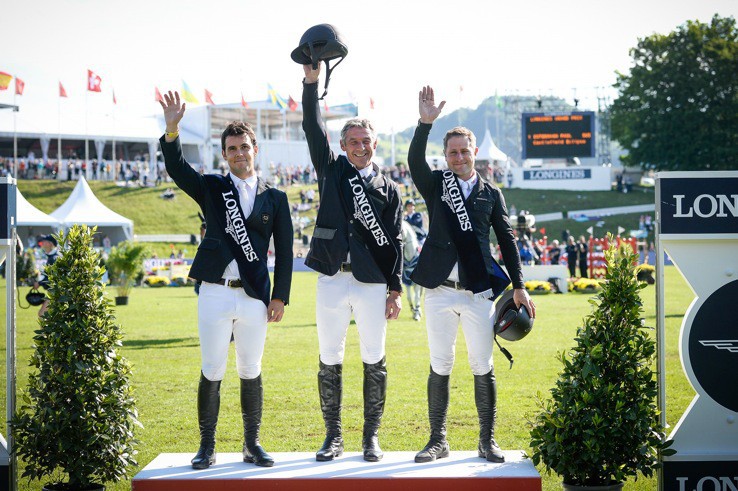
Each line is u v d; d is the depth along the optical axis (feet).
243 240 14.93
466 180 15.80
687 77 177.17
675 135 177.37
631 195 172.65
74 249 14.62
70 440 13.98
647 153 180.45
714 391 14.67
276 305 15.30
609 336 13.87
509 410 22.98
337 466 14.58
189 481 13.80
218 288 14.87
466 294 15.42
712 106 177.47
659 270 14.61
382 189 15.69
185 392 26.35
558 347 35.68
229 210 15.01
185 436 20.44
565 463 13.56
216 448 19.27
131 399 14.75
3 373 30.40
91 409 14.11
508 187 183.11
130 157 199.62
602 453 13.47
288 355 34.55
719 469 14.47
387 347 36.70
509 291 16.10
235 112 215.92
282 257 15.49
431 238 15.61
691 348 14.71
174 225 151.53
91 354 14.30
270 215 15.28
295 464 14.80
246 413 15.14
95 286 14.61
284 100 193.88
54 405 14.07
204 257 14.89
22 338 40.88
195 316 52.80
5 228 14.61
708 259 14.70
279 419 22.47
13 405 14.65
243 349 15.06
